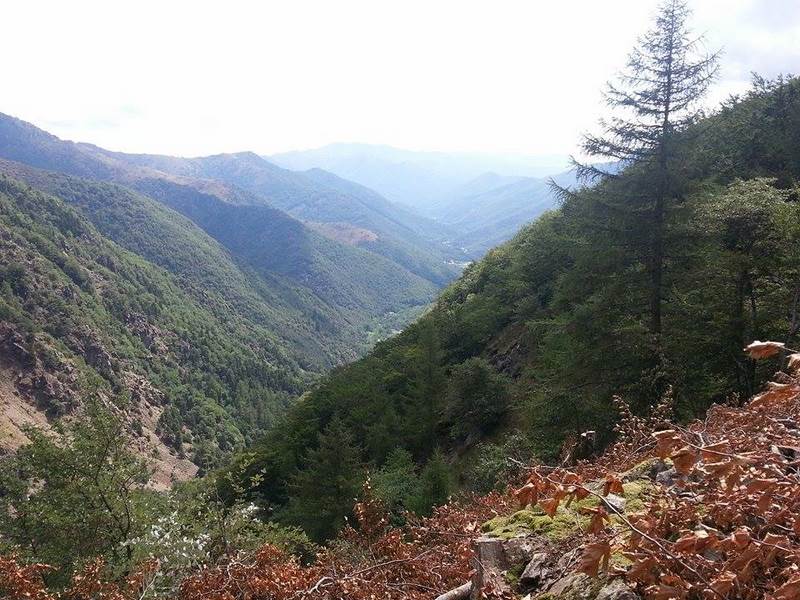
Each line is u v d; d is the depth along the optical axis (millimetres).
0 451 79812
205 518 9227
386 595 3260
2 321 104750
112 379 117188
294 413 38500
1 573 4023
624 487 2961
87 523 11477
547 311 22688
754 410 2752
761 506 1567
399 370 33438
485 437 20172
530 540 2750
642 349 10422
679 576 1731
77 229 176250
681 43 10062
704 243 10328
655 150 10641
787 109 18578
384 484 17328
